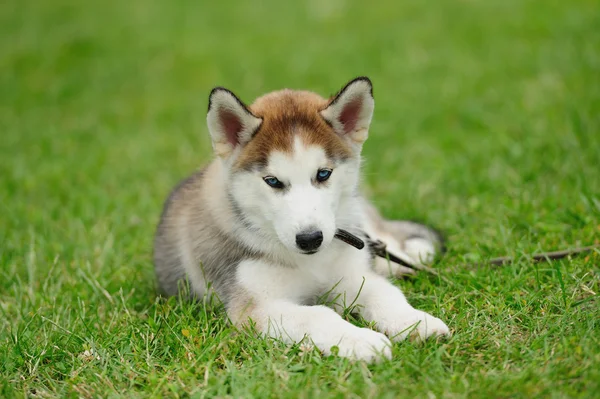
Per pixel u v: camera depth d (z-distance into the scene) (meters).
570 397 3.59
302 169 4.62
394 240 5.95
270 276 4.88
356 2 16.05
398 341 4.38
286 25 14.96
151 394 4.01
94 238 6.93
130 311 5.35
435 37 12.79
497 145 8.13
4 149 9.98
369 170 8.23
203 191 5.33
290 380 3.97
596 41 10.98
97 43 14.55
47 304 5.55
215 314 5.04
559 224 5.95
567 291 4.81
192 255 5.32
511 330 4.43
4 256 6.50
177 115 10.90
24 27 16.11
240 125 4.86
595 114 8.27
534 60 10.79
